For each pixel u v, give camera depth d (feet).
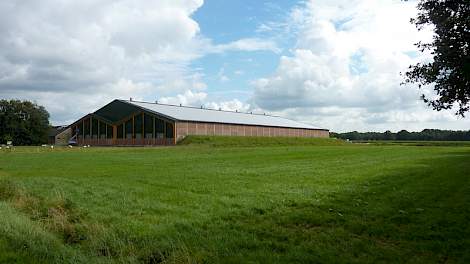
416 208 54.90
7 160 152.35
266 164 129.29
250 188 75.05
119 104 355.97
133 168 117.60
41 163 138.10
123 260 38.93
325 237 43.75
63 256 39.88
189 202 61.77
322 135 471.21
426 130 633.61
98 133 366.02
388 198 62.64
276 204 59.67
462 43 36.78
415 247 40.22
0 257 39.09
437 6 37.63
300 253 38.63
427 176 87.40
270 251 39.75
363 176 90.99
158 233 45.50
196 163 134.62
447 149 211.61
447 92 39.78
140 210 56.65
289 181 84.89
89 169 115.96
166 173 102.32
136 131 341.21
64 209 58.39
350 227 47.39
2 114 456.86
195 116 347.77
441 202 58.29
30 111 469.57
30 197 66.28
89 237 45.34
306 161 140.46
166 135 322.14
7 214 52.90
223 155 175.11
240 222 50.01
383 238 43.65
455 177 83.66
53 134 488.44
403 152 186.19
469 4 36.37
